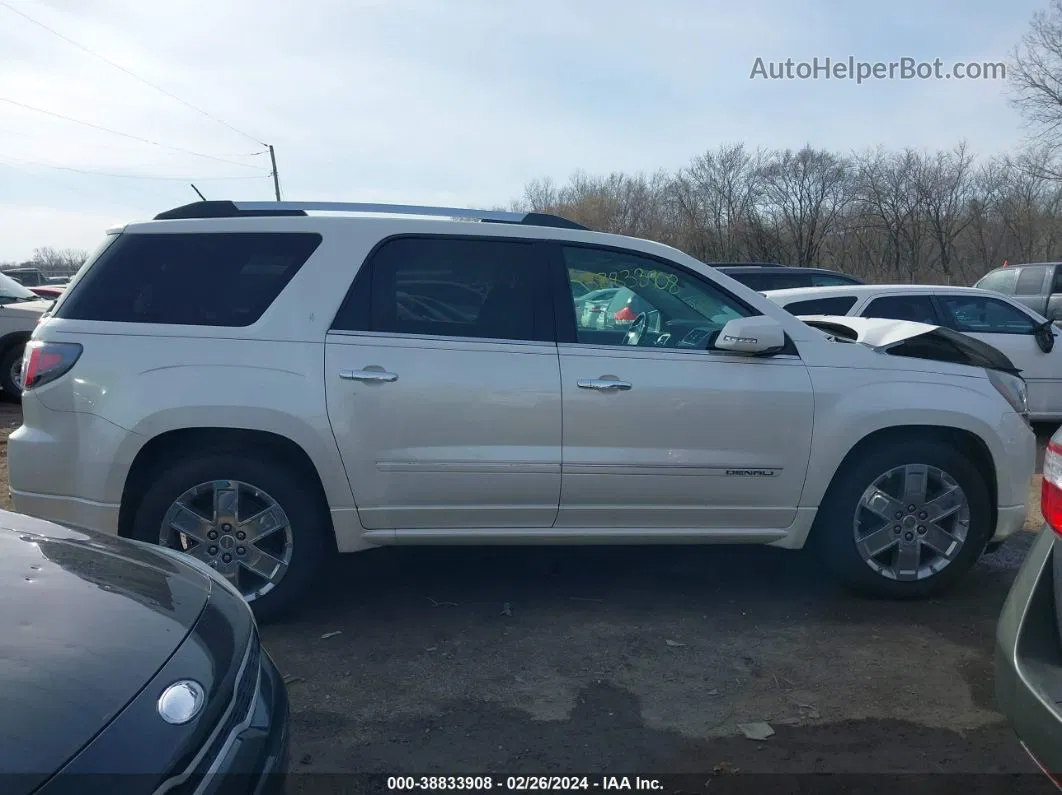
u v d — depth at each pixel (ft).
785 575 16.58
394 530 13.82
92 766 5.98
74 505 13.15
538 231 14.35
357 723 11.19
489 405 13.51
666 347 14.21
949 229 124.16
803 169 131.44
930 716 11.41
